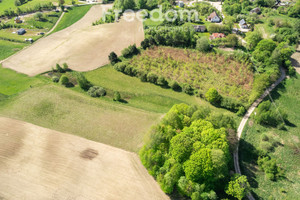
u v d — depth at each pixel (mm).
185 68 107188
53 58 120375
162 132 65625
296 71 103938
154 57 115688
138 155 68875
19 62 118625
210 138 58969
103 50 125438
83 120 82250
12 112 85500
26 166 66562
